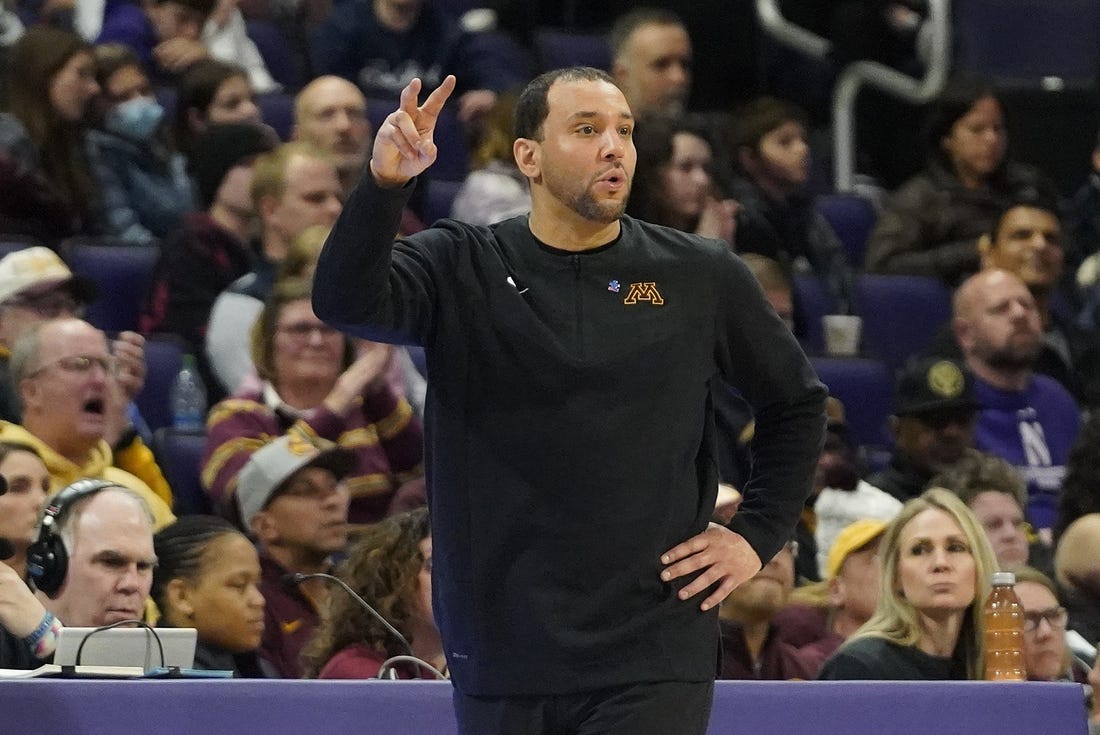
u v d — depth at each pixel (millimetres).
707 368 10195
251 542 16781
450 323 10016
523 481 9859
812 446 10633
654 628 9867
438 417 10102
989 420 24422
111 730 11828
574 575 9805
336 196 22344
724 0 33594
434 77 30312
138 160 25219
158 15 29219
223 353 21547
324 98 25438
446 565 10047
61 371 18016
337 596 16109
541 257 10125
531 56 31359
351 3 30312
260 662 16703
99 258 23000
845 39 32938
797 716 12953
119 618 14992
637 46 27656
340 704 12219
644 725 9781
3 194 23531
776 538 10453
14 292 19859
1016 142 33312
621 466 9828
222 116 25609
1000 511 19984
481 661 9922
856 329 26109
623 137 10109
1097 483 21406
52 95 24109
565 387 9867
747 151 27859
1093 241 30219
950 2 33781
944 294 27625
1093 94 33656
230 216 23156
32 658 14109
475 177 24531
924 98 32125
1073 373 27141
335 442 19375
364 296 9641
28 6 30219
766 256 26625
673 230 10445
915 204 28859
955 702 13250
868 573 18609
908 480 22344
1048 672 17359
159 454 19875
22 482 16266
